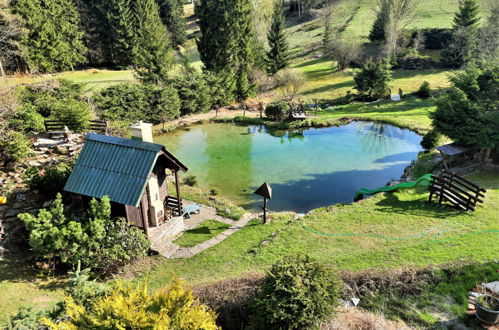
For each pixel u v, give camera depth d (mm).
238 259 16062
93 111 34594
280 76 54000
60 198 15656
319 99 51281
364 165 29562
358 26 78750
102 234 15453
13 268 14844
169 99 41094
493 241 14875
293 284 9742
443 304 10898
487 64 24859
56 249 14797
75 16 64250
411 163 28125
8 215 17484
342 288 11633
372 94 49438
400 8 59969
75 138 26109
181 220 19609
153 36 49062
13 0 52781
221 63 54094
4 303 12688
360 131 38500
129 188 16172
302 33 86625
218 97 47500
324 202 23453
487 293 10766
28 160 22391
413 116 40438
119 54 65875
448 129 23875
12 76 49125
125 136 28812
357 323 10195
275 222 20031
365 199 21609
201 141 36438
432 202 20328
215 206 22219
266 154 32531
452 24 61938
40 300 13133
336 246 16359
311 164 30000
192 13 113562
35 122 27750
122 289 9602
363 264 14164
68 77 57500
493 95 23719
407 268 12688
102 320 8562
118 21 63969
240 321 11156
